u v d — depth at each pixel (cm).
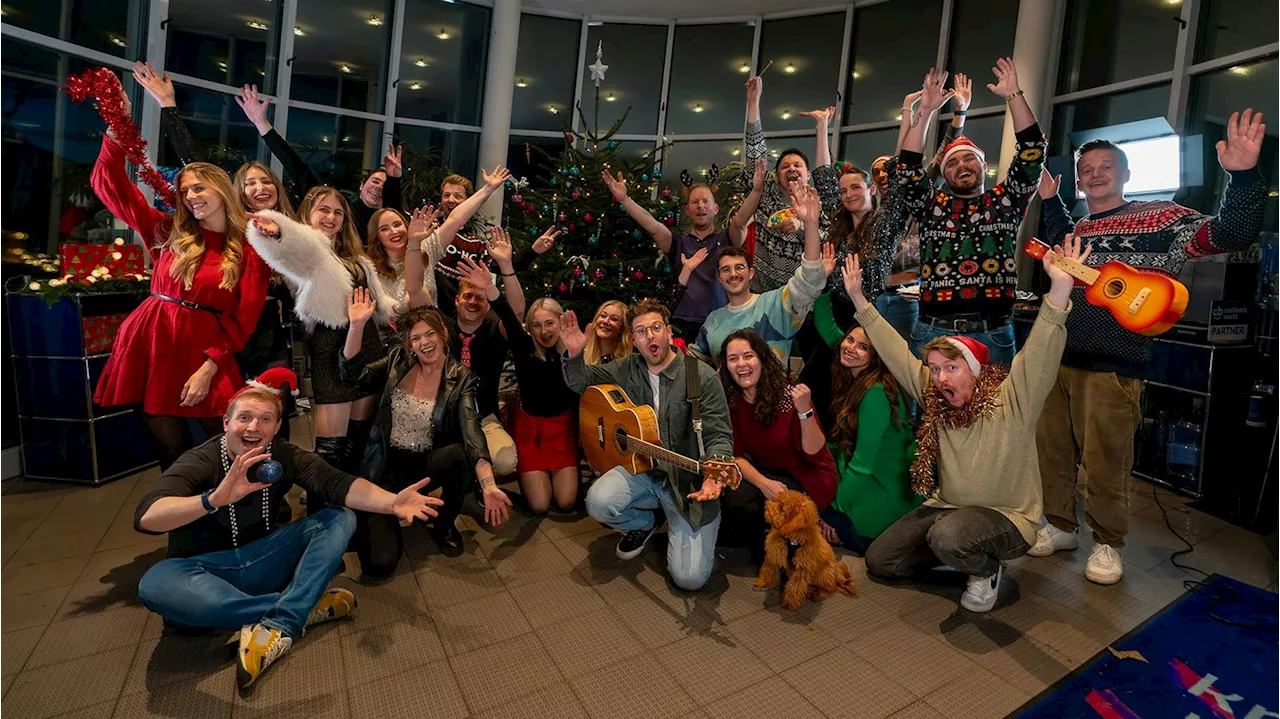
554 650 204
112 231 439
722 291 356
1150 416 388
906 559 253
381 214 296
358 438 271
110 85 244
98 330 323
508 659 199
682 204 509
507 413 336
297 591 193
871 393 277
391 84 693
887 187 302
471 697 180
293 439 410
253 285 249
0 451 327
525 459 313
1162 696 189
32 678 181
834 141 722
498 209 687
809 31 730
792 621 226
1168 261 249
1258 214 224
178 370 245
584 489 346
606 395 265
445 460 263
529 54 769
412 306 290
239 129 594
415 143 719
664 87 781
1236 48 444
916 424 282
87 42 441
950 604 241
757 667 199
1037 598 247
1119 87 518
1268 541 305
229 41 575
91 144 427
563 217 445
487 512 242
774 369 268
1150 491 372
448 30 718
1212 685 195
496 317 327
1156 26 495
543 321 308
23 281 325
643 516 263
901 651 210
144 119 506
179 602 183
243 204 268
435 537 274
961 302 276
